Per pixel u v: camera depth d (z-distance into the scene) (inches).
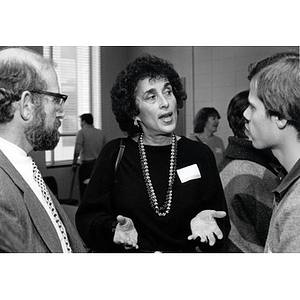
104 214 51.9
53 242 35.3
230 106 56.3
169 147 53.7
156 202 50.8
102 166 53.8
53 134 39.4
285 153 34.9
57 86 39.4
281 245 31.9
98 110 246.2
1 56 37.4
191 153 53.6
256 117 35.2
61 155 231.5
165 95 51.7
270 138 34.8
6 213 32.3
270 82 33.7
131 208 51.0
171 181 51.6
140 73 51.3
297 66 33.4
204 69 228.8
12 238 32.3
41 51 101.8
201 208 52.6
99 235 50.3
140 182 51.9
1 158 35.2
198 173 52.2
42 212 35.5
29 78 36.7
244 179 51.1
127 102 52.4
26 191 34.9
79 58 236.5
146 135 53.8
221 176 54.3
